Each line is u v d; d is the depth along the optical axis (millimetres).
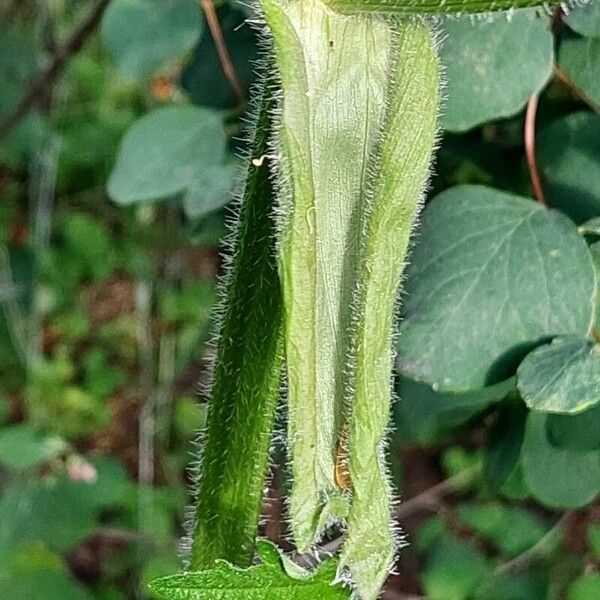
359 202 180
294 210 163
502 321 221
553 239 226
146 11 334
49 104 592
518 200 232
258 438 207
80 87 732
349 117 180
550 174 250
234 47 296
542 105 265
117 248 714
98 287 728
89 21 436
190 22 329
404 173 175
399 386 278
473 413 279
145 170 309
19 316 658
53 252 721
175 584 179
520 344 220
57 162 713
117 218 721
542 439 247
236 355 204
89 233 720
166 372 643
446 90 236
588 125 248
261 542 179
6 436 476
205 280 678
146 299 667
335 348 178
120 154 311
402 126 177
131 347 706
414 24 180
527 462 249
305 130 164
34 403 676
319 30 178
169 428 635
